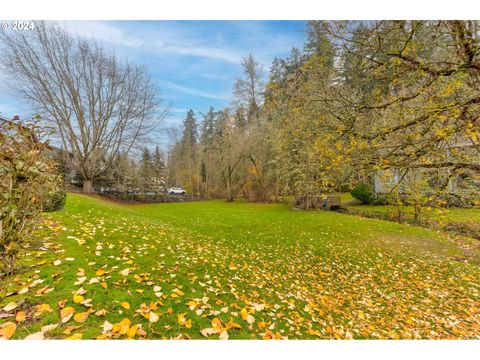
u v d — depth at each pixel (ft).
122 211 36.17
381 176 13.42
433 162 11.59
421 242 26.84
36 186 9.21
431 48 11.77
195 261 15.83
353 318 12.23
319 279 17.60
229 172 85.05
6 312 6.93
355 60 12.65
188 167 112.88
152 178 105.91
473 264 20.84
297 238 28.60
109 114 66.49
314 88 15.21
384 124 13.94
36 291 8.11
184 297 10.21
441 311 13.53
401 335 10.80
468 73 10.61
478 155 11.82
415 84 11.95
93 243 14.71
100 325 7.09
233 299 11.23
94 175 70.59
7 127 8.06
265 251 23.44
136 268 12.07
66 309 7.17
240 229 33.58
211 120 123.13
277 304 11.75
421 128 12.64
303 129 16.60
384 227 32.96
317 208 51.67
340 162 13.42
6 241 7.91
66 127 60.95
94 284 9.27
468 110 10.45
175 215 46.83
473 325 12.12
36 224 9.65
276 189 71.41
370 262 21.17
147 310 8.24
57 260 10.54
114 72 65.26
